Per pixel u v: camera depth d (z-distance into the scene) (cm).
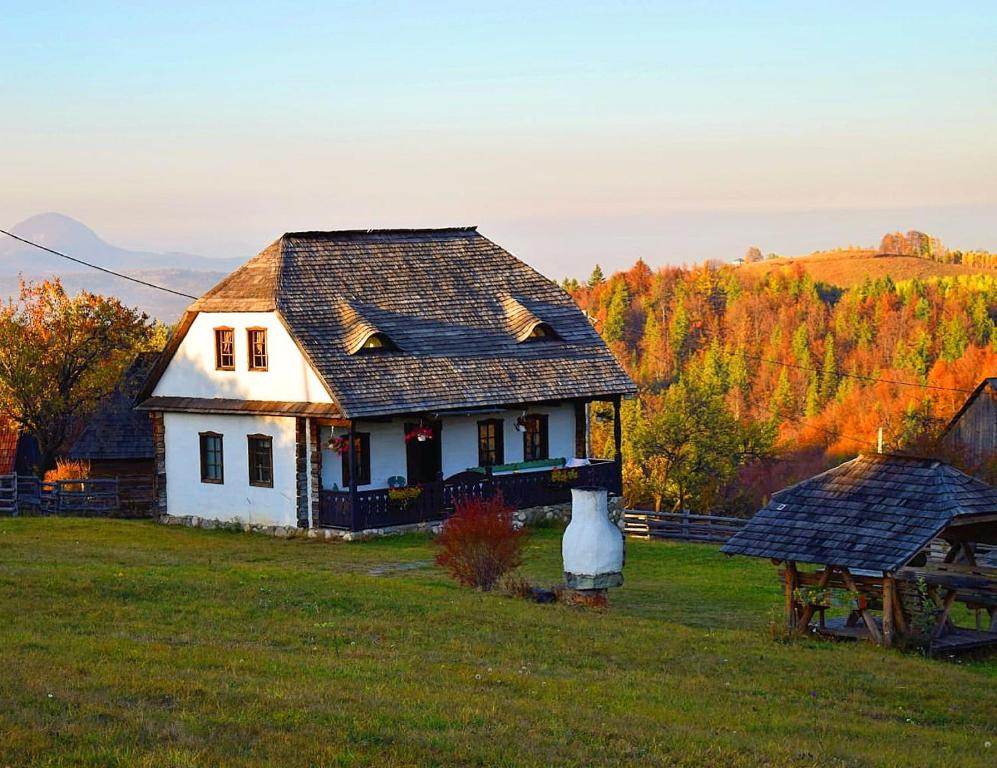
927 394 12306
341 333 4372
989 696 2059
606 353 4891
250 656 2000
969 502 2472
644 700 1880
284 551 3844
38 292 6228
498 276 4991
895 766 1571
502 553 3011
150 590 2589
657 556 4028
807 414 13000
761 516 2666
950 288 16888
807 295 17150
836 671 2197
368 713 1628
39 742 1391
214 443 4544
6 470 6144
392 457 4434
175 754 1380
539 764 1456
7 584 2547
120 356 6238
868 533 2492
